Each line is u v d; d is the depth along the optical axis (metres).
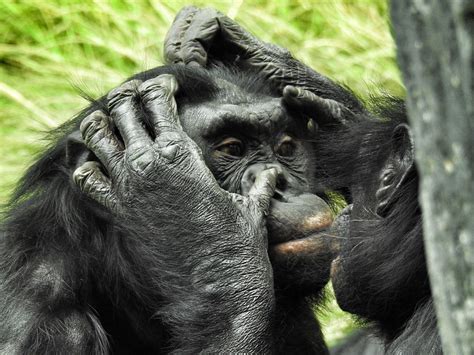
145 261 8.48
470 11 3.94
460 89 4.01
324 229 8.51
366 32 18.73
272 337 8.12
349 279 8.07
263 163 8.96
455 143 4.07
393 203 7.86
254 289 8.05
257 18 19.05
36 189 9.60
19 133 18.27
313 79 9.88
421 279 7.56
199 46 9.60
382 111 9.07
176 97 9.04
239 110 8.90
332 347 12.16
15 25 20.16
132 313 9.01
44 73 19.25
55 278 8.81
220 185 8.90
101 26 19.78
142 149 8.30
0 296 8.89
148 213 8.27
